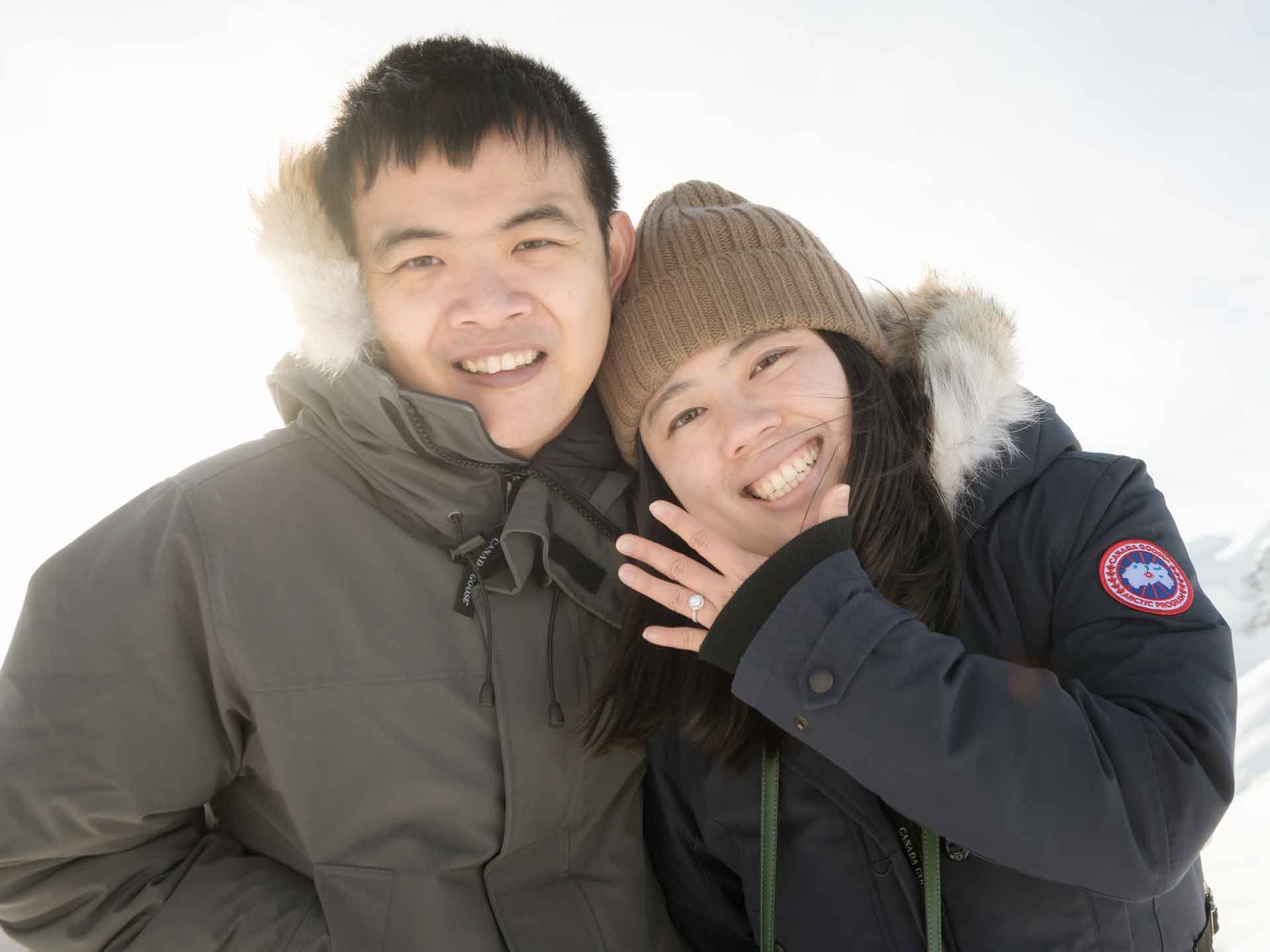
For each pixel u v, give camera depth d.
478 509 1.46
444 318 1.36
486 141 1.34
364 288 1.40
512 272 1.36
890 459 1.44
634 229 1.60
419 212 1.34
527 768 1.40
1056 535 1.37
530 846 1.43
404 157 1.33
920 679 1.14
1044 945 1.29
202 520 1.38
